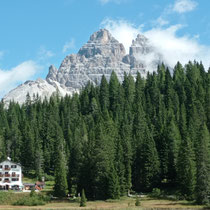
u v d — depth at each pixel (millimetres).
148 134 166500
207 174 126500
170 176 162375
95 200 142000
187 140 147250
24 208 116500
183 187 138500
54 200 141750
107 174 145250
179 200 134250
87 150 159750
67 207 120625
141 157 160750
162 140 172375
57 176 151125
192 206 119562
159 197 141500
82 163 156750
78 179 154875
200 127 173500
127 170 154625
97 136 153125
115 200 137875
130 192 156250
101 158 148125
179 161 145375
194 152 148875
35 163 198625
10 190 164250
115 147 165500
